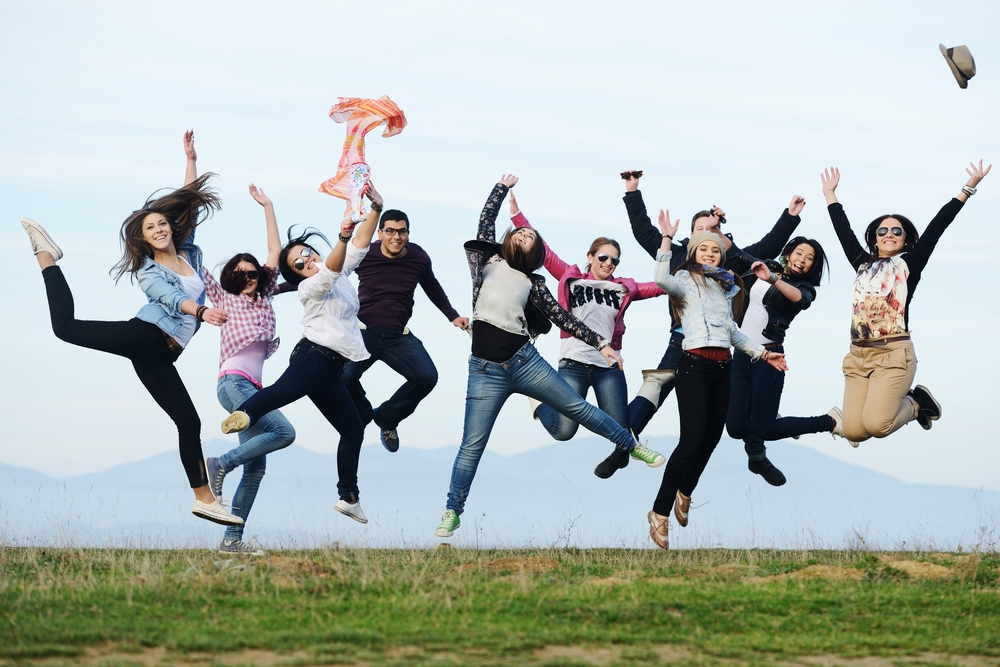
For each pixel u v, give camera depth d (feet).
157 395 27.09
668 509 28.99
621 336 33.09
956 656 17.17
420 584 21.33
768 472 35.37
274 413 29.04
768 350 31.09
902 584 22.79
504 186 29.96
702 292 28.19
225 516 27.27
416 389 34.99
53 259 27.12
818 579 23.31
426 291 35.65
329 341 28.37
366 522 31.32
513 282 28.04
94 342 26.13
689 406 28.25
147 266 26.81
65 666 15.29
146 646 16.56
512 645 16.85
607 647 17.15
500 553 29.30
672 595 20.97
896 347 30.81
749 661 16.61
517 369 28.09
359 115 29.73
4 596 19.84
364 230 28.63
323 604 19.45
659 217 27.99
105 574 23.58
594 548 30.89
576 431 32.68
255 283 29.99
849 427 31.94
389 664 15.60
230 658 15.97
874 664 16.61
